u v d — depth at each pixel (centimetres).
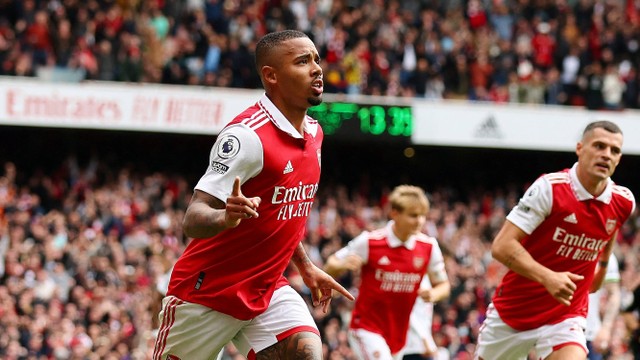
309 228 2059
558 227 704
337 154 2669
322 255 1902
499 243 701
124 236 1891
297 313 582
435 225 2153
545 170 2748
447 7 2581
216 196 526
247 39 2341
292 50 554
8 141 2470
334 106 2292
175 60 2281
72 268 1717
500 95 2456
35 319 1495
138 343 1525
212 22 2364
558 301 686
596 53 2542
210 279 561
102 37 2244
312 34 2383
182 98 2253
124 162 2531
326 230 1995
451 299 1794
